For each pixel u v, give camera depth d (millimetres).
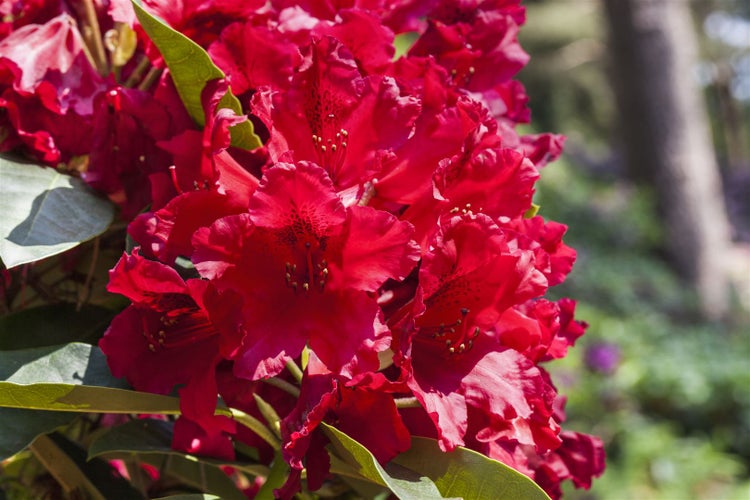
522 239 480
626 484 2613
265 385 479
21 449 470
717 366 3266
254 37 479
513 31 540
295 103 461
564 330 535
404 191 461
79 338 512
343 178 460
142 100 487
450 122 464
